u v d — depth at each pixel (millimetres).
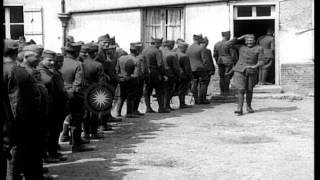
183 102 14633
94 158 8227
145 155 8430
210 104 15500
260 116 12828
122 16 18531
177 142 9562
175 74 13805
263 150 8773
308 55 16750
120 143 9508
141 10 18281
